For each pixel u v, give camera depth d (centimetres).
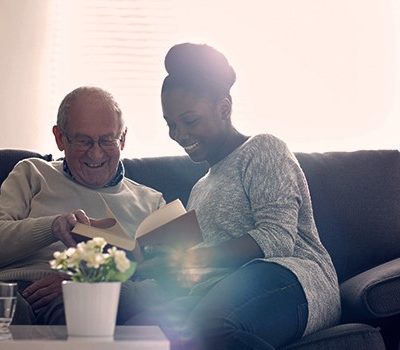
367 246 299
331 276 245
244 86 407
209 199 254
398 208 306
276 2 411
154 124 405
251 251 236
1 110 395
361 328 235
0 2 396
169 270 242
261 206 243
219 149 259
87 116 279
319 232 299
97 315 169
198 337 212
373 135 406
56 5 403
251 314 216
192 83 253
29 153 309
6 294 175
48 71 399
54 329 187
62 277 248
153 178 308
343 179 308
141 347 163
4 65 395
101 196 285
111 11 407
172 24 409
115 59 406
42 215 279
